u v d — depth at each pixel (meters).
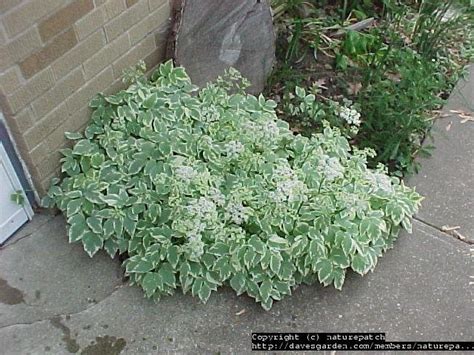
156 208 2.13
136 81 2.42
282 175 2.03
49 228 2.27
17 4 1.84
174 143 2.27
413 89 2.78
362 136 2.70
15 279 2.12
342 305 2.10
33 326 2.00
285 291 2.07
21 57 1.93
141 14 2.37
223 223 2.04
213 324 2.03
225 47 2.68
